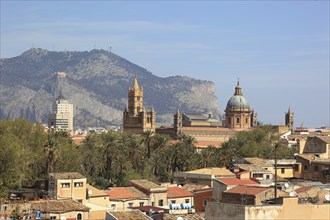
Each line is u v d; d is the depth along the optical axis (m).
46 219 142.62
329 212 83.06
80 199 187.62
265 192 119.81
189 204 183.25
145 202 197.25
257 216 80.31
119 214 126.62
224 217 82.25
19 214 150.62
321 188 135.62
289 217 81.56
